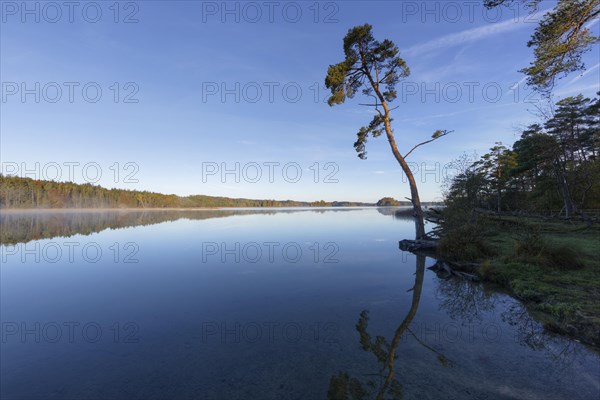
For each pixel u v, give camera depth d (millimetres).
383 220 40656
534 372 4160
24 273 10719
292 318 6297
